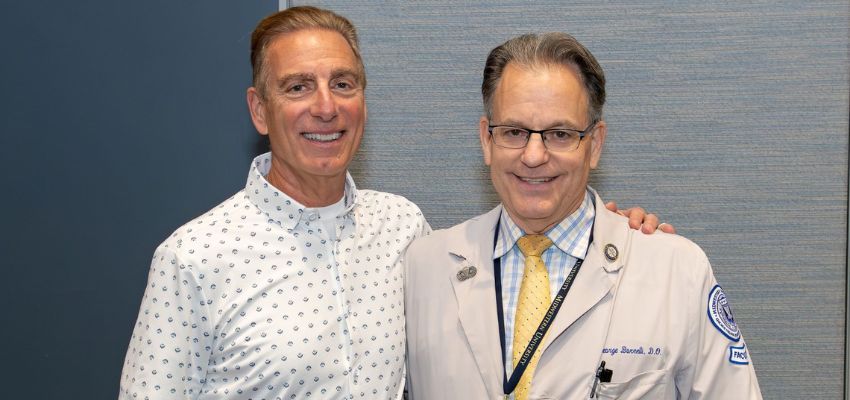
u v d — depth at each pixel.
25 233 2.09
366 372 1.47
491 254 1.54
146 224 2.06
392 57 2.01
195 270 1.39
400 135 2.03
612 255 1.46
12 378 2.13
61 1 2.05
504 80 1.42
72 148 2.07
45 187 2.08
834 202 1.97
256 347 1.40
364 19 2.01
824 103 1.96
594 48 1.98
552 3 1.98
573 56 1.41
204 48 2.02
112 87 2.05
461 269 1.54
